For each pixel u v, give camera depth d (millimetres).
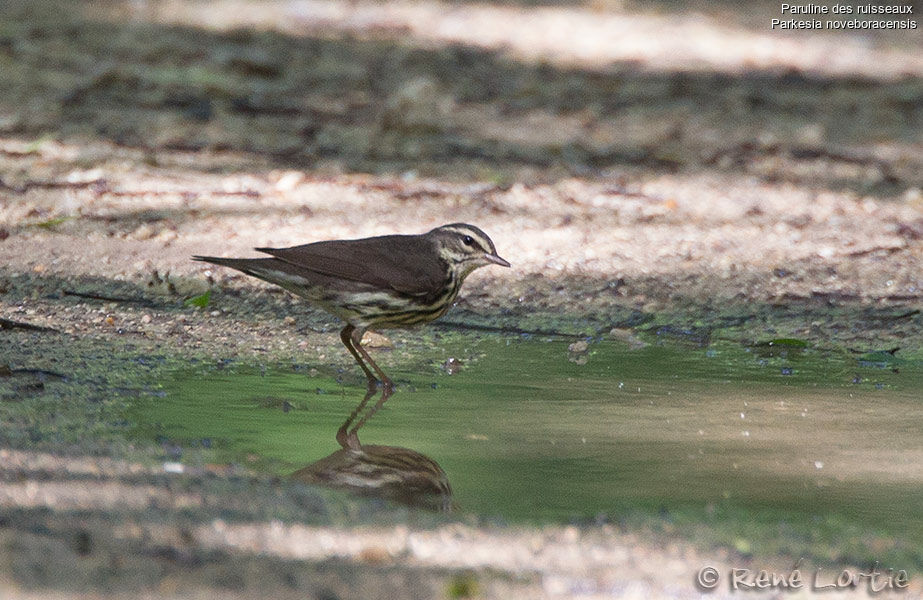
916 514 7867
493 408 10141
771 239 15883
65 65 23891
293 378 10766
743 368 11516
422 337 12273
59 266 13352
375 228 15320
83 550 6375
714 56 30359
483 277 14047
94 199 15734
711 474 8594
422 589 6238
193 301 12648
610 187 18125
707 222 16562
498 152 19828
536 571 6637
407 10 34094
